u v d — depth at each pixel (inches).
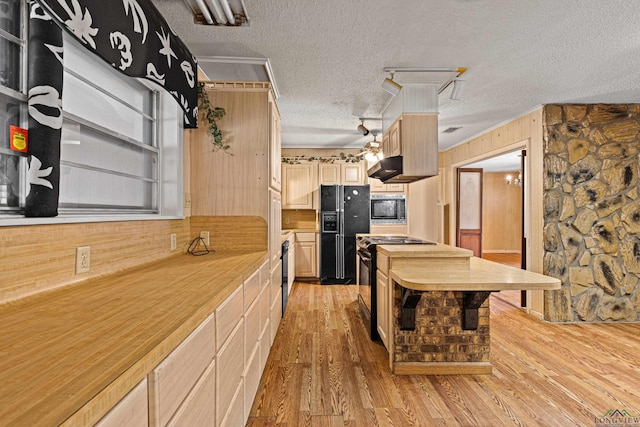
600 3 74.4
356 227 219.1
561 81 119.3
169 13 78.4
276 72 111.7
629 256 143.9
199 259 85.1
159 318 38.7
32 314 40.1
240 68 108.5
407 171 124.0
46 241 48.4
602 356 110.6
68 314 40.1
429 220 238.5
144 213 84.0
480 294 93.2
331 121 169.9
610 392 88.7
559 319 143.5
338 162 228.7
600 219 144.1
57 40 48.6
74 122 58.0
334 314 153.0
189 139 103.7
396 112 132.0
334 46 94.2
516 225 365.7
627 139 143.9
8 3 45.0
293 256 213.3
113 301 45.7
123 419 26.5
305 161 227.9
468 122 171.2
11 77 45.2
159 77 69.9
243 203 104.7
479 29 85.4
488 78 116.6
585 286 144.0
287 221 241.6
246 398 70.0
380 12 78.1
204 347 44.7
